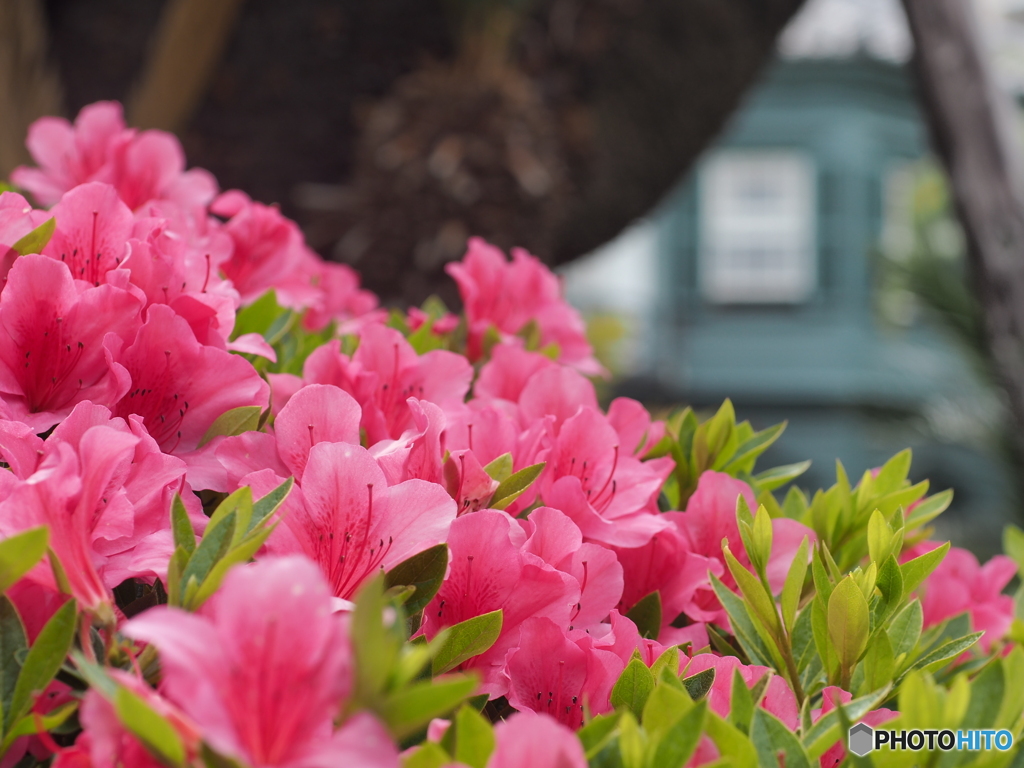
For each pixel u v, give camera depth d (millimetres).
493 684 722
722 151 13461
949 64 3283
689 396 13188
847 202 13242
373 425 986
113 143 1411
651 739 560
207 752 459
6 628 606
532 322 1554
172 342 839
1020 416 3264
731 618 856
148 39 4012
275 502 681
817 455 13031
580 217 4668
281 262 1409
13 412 789
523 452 942
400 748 633
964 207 3270
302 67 4082
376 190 3814
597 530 901
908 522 1105
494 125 3795
